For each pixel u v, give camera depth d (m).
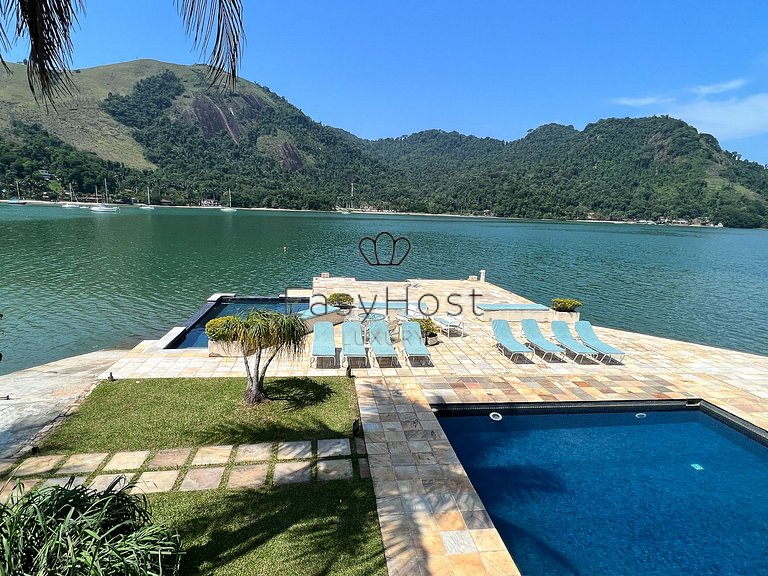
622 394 8.62
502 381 9.08
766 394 8.84
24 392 7.60
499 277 29.34
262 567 4.09
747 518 5.67
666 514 5.69
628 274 31.75
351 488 5.32
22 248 30.61
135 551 3.12
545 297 23.17
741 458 7.01
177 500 4.94
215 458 5.80
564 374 9.66
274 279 24.02
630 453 7.06
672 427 7.93
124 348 12.72
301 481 5.40
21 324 14.77
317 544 4.40
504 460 6.76
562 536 5.25
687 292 25.25
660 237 73.69
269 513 4.81
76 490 3.65
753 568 4.89
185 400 7.40
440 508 5.04
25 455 5.68
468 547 4.47
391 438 6.50
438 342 11.75
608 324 18.19
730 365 10.65
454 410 7.93
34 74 3.00
